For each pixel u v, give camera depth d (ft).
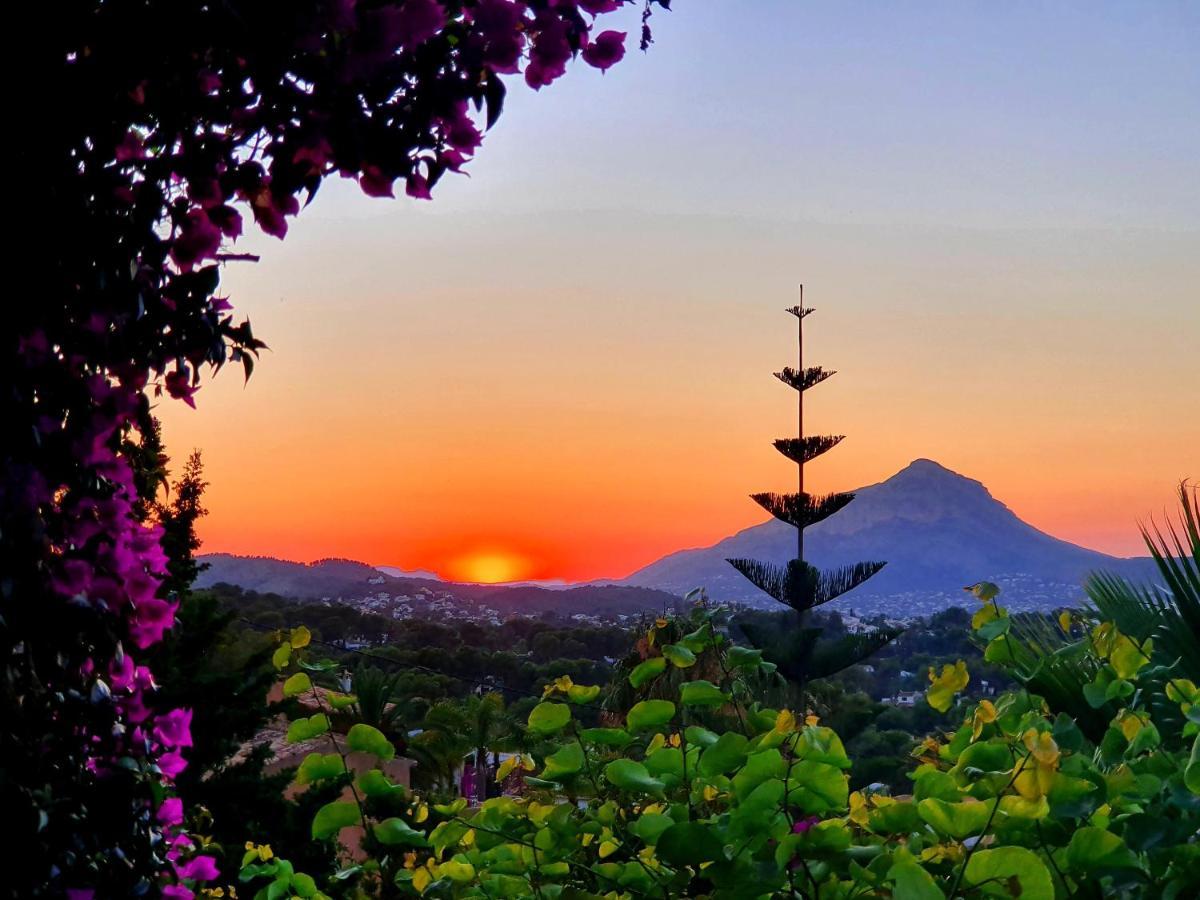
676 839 5.47
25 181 5.16
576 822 6.64
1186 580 11.30
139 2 4.81
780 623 52.54
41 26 4.83
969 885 4.92
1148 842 5.27
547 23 5.68
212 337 5.97
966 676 7.09
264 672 35.96
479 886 6.91
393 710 80.43
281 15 4.75
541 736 6.84
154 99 5.22
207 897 9.07
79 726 5.78
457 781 74.38
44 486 5.51
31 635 5.43
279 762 47.70
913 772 6.20
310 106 5.12
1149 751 6.40
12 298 5.29
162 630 6.44
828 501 55.62
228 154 5.46
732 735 5.84
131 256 5.51
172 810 6.59
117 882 5.72
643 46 5.87
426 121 5.12
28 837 5.08
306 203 5.32
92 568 5.95
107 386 5.86
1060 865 5.46
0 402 5.36
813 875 5.41
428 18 4.88
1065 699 8.80
